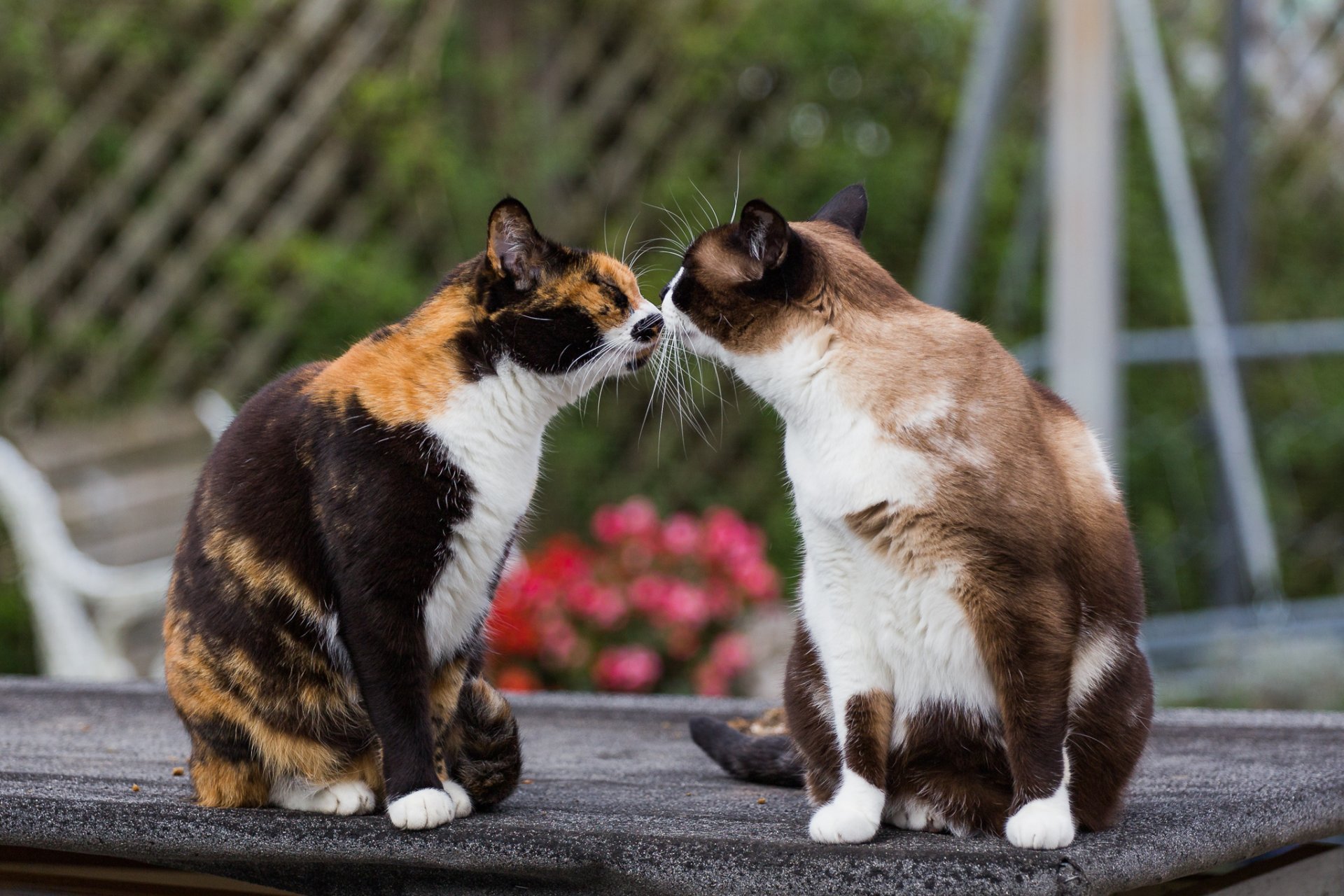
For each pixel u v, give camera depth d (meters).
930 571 2.11
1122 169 6.78
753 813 2.38
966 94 5.59
